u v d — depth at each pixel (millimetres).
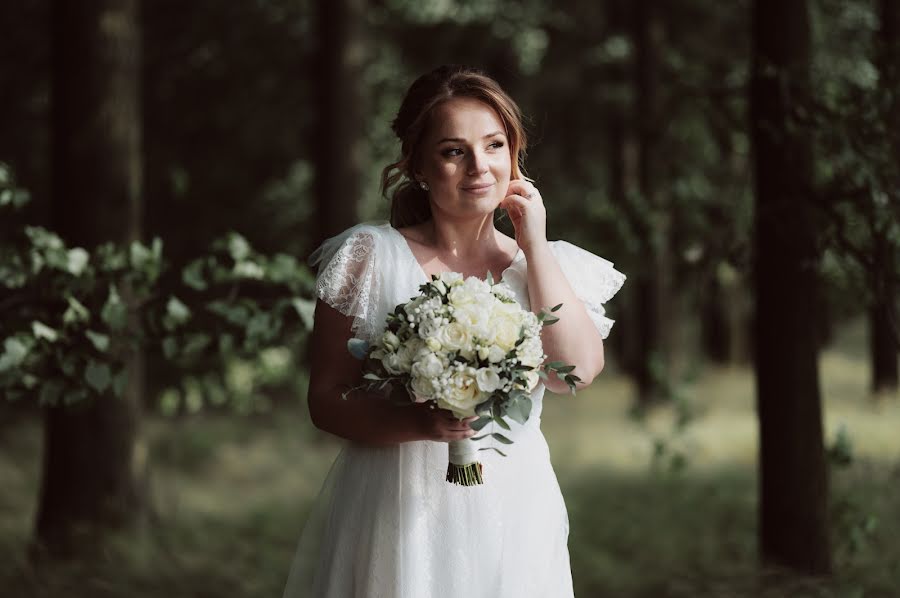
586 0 16641
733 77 6652
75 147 6227
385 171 2715
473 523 2572
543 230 2662
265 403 13242
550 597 2680
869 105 4832
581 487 9023
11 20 13469
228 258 4535
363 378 2439
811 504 5199
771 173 5109
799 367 5160
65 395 4246
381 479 2582
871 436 10234
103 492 6199
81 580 5555
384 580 2545
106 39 6250
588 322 2654
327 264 2607
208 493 8867
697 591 5262
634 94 15047
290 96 14789
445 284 2410
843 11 7730
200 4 14188
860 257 4848
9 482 9281
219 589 5535
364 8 11594
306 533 2793
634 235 6938
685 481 8617
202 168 14820
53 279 4367
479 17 16062
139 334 4445
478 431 2357
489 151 2551
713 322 18859
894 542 5895
